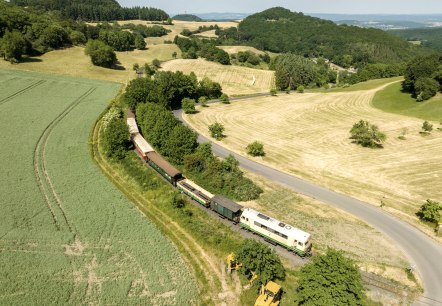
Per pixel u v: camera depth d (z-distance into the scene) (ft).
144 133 253.24
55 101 328.49
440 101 348.59
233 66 613.93
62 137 249.75
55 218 157.89
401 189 197.98
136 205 175.52
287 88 504.84
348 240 152.76
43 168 204.13
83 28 648.79
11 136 242.37
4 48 423.64
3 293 115.85
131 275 128.67
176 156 218.38
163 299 119.03
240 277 130.93
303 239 137.49
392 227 163.32
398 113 352.90
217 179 192.65
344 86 524.11
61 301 114.83
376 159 238.27
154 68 519.60
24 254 134.00
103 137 244.42
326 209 176.65
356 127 270.05
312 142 270.87
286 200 184.14
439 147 258.98
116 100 342.85
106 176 202.80
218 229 157.79
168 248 144.25
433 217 159.94
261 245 126.41
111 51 489.67
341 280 106.63
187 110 341.21
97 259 134.72
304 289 111.24
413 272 135.74
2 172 193.67
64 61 479.00
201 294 122.62
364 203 183.52
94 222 157.38
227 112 354.54
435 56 382.63
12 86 358.02
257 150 237.66
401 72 596.29
